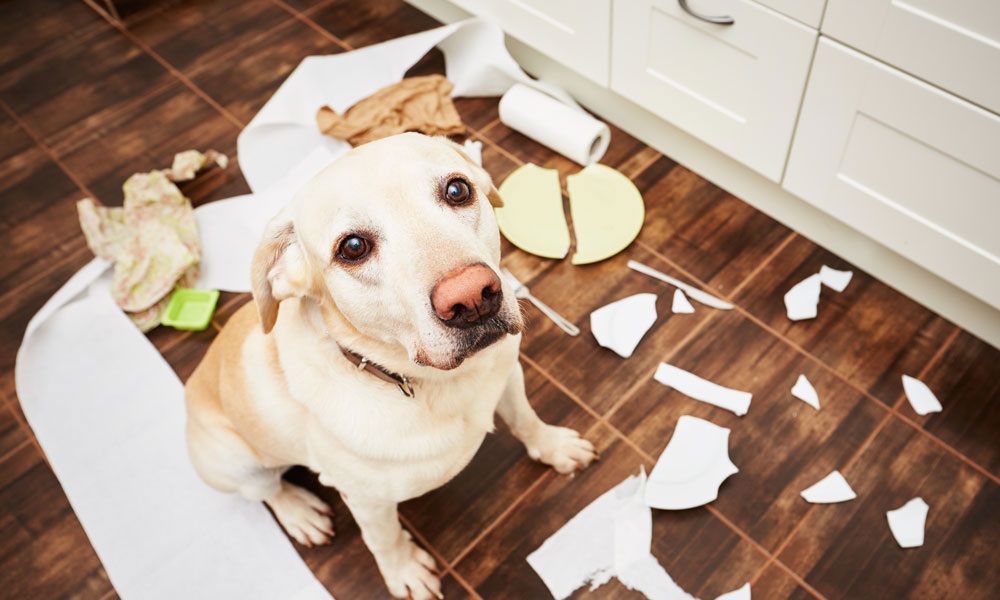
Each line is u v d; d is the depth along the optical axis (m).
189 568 1.85
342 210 1.09
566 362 2.07
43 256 2.46
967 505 1.77
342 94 2.65
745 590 1.71
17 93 2.91
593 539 1.79
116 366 2.19
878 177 1.87
